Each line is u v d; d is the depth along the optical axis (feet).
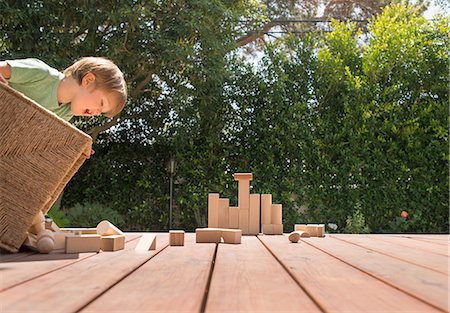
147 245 5.88
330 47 18.95
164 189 18.33
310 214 17.60
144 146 18.52
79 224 16.53
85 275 3.77
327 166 17.46
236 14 17.93
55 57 14.48
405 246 6.97
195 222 18.30
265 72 18.38
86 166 18.21
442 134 17.30
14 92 5.15
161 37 16.16
